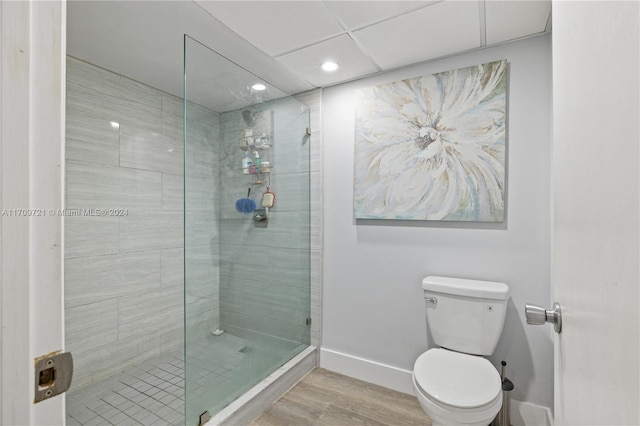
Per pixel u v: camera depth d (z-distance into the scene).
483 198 1.84
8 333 0.36
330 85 2.41
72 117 2.06
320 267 2.46
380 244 2.21
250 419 1.80
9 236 0.36
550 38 1.71
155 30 1.71
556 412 0.75
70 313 2.06
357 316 2.30
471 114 1.87
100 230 2.20
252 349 2.05
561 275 0.71
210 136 1.83
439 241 2.00
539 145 1.73
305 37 1.76
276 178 2.27
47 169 0.39
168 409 1.88
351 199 2.33
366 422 1.79
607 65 0.40
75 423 1.75
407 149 2.07
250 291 2.09
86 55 2.02
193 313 1.73
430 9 1.51
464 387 1.39
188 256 1.73
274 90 2.23
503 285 1.75
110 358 2.26
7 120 0.36
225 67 1.86
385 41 1.80
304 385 2.18
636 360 0.32
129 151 2.38
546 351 1.71
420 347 2.06
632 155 0.33
